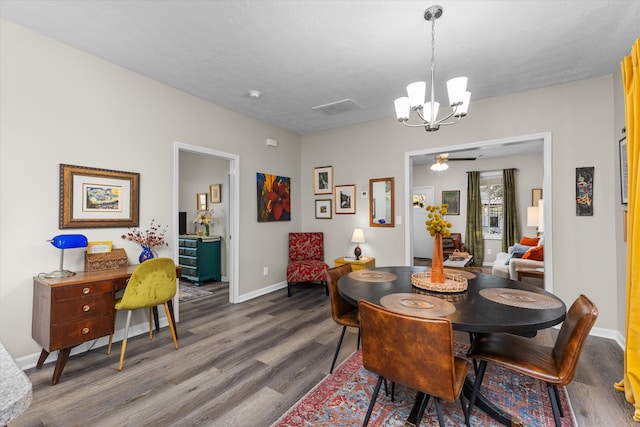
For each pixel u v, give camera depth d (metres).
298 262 4.44
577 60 2.58
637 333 1.76
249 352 2.53
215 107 3.65
